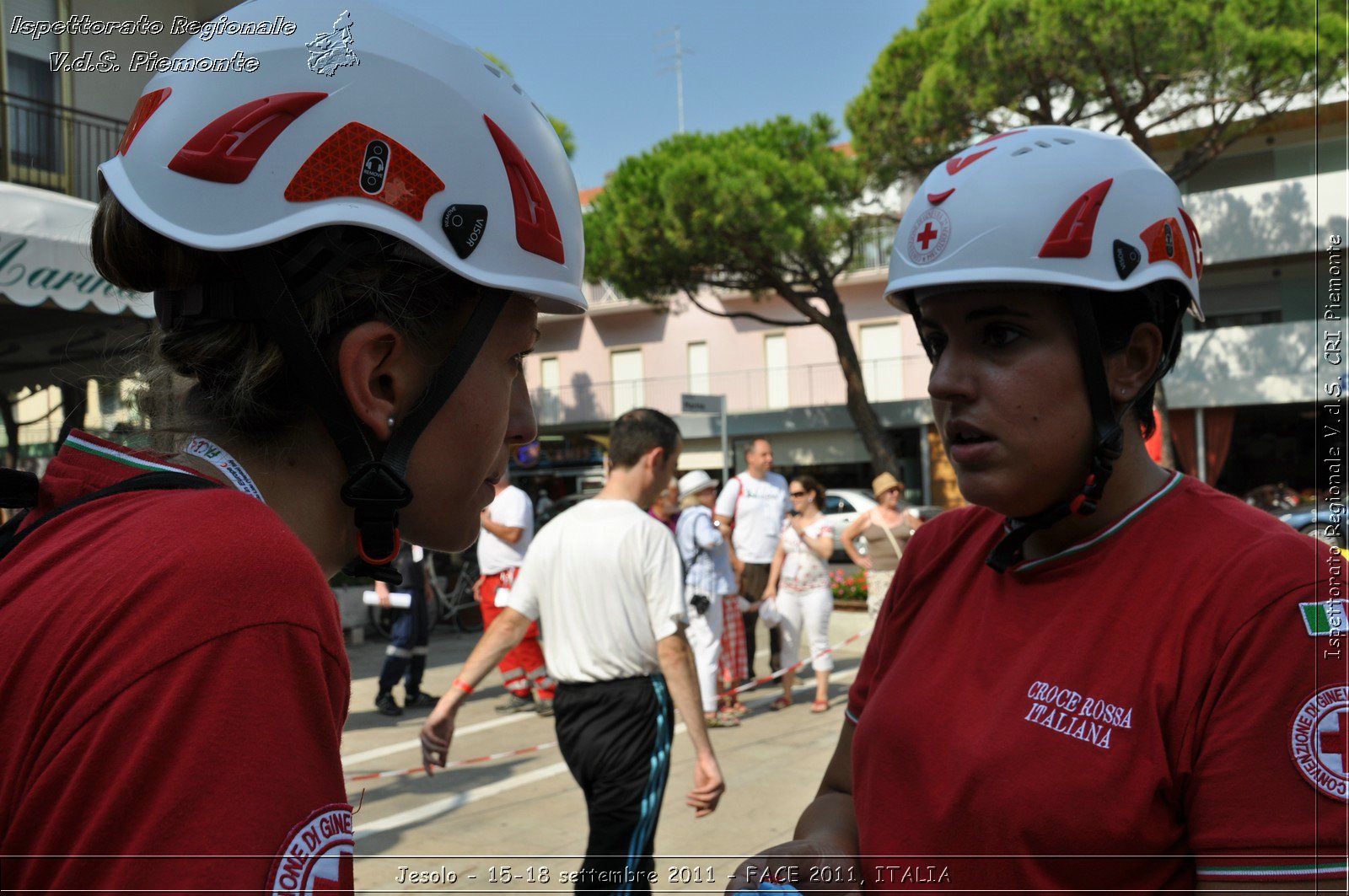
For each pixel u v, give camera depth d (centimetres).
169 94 78
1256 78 1412
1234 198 2034
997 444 117
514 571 643
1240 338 2061
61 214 534
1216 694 101
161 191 75
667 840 373
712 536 584
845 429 2672
